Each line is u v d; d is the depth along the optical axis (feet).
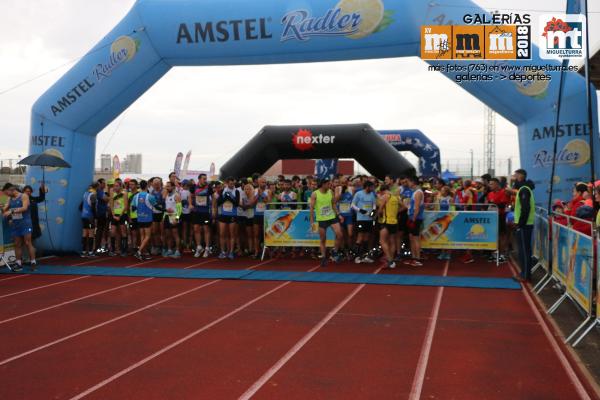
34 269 34.86
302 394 13.35
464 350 16.97
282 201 41.45
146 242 38.78
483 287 27.55
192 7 37.65
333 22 35.73
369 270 33.65
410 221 34.71
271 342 17.98
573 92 33.65
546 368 15.20
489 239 35.86
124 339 18.45
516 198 29.14
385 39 35.60
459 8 34.88
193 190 41.73
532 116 34.65
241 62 38.27
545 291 26.43
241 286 28.55
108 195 43.50
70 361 16.10
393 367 15.35
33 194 41.04
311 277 30.96
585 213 23.18
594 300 17.89
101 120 40.83
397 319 21.12
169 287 28.37
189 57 38.42
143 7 38.42
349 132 56.34
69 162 40.34
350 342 17.94
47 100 40.37
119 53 38.68
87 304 24.26
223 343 17.89
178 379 14.49
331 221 35.70
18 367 15.58
